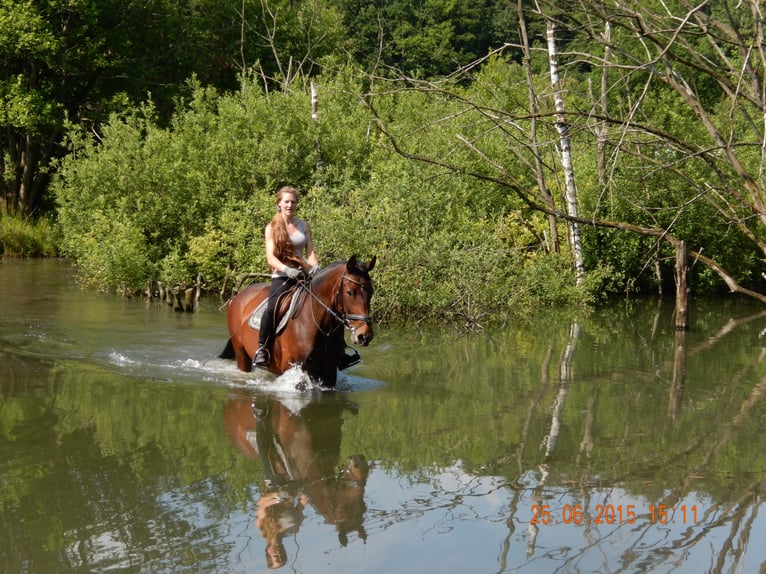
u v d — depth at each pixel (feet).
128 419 22.95
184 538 15.19
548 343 37.17
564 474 19.16
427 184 48.08
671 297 56.95
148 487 17.72
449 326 41.98
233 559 14.39
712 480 18.88
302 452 20.39
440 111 57.21
